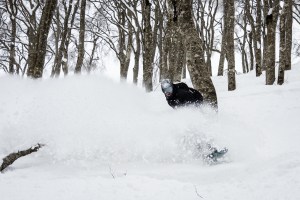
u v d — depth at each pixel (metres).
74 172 3.88
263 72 16.92
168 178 3.63
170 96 4.84
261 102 7.60
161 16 19.48
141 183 3.39
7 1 20.41
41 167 4.09
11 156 4.09
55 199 2.96
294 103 7.10
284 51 10.56
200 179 3.54
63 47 17.98
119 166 4.09
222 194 3.04
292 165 3.46
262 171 3.49
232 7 12.11
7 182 3.47
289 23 15.09
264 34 20.00
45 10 8.90
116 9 20.34
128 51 18.22
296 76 12.48
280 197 2.83
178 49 12.91
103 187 3.28
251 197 2.91
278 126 5.42
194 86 5.49
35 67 8.74
